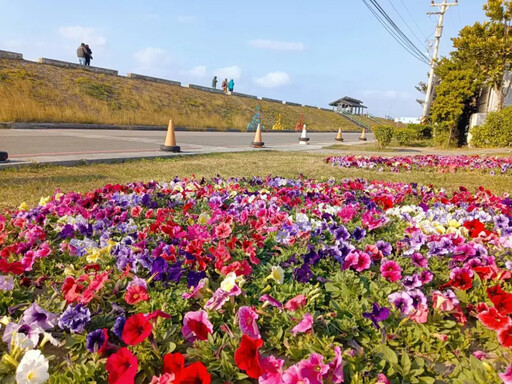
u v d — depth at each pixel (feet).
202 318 6.63
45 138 46.47
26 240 11.16
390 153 56.34
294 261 10.16
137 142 49.03
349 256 9.87
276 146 61.16
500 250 11.38
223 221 12.32
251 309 6.89
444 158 40.86
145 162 32.22
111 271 9.28
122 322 6.57
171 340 6.79
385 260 10.26
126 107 88.48
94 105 81.51
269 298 7.64
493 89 69.82
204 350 6.45
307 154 48.34
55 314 7.09
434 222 13.25
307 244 11.23
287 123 143.74
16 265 8.98
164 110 97.45
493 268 9.62
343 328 7.32
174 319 7.69
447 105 66.90
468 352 7.36
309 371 5.40
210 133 87.04
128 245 10.16
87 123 73.10
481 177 31.37
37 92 74.43
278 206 15.61
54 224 12.69
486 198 18.56
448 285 8.84
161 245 9.97
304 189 19.62
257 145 54.90
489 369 6.17
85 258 10.27
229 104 132.98
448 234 11.44
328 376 5.60
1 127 57.21
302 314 7.51
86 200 14.40
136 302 7.59
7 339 6.56
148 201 15.35
